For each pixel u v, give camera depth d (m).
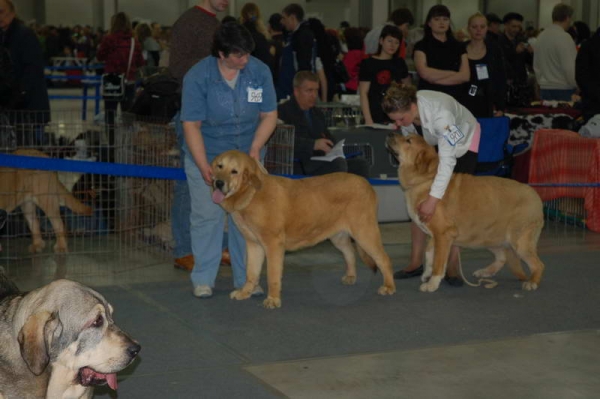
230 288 6.17
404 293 6.06
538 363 4.53
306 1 32.88
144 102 7.62
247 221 5.52
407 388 4.14
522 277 6.43
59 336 3.14
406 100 5.85
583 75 9.13
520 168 9.64
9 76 7.48
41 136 7.74
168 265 6.91
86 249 7.39
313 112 7.64
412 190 6.09
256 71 5.70
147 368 4.41
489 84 8.71
